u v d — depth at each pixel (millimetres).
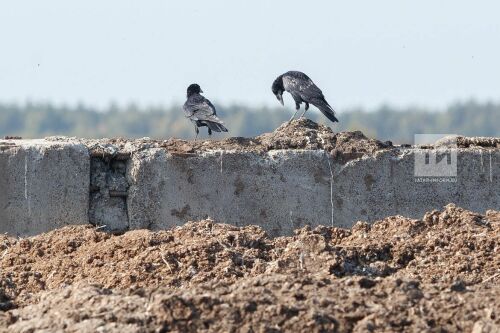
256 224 16469
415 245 13875
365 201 16828
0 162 15680
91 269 13344
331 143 17078
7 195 15695
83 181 15984
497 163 17234
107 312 10617
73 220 15922
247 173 16469
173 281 12680
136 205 16156
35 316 11047
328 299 10859
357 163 16812
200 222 14609
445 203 17094
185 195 16250
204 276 12750
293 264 12883
